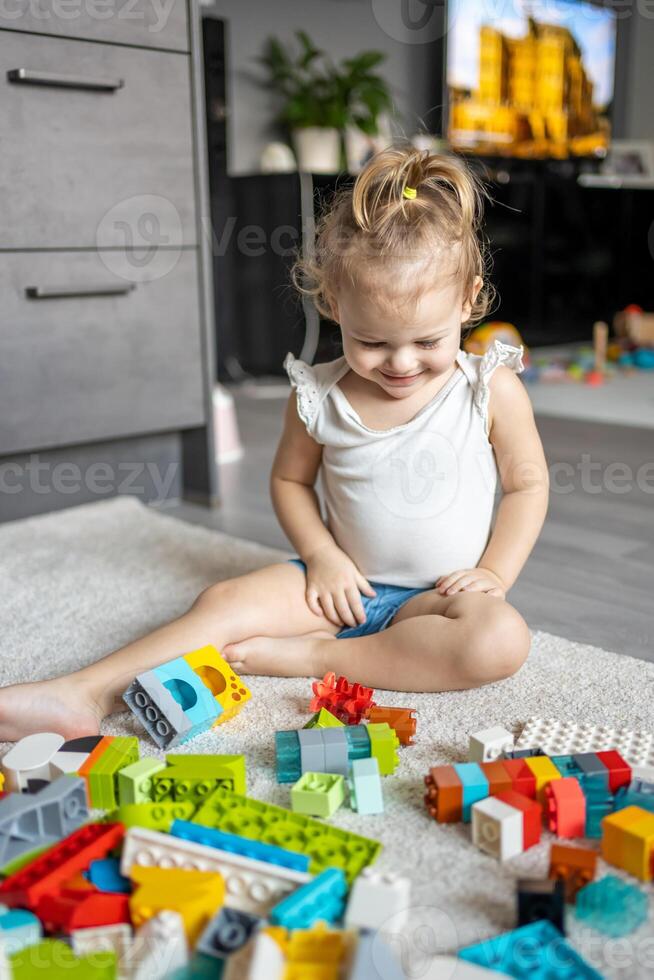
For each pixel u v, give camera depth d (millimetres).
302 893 545
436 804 683
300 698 905
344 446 999
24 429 1516
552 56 4207
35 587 1255
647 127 4703
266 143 3525
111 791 702
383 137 3559
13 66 1389
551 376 3203
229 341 3410
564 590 1249
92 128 1492
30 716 810
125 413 1625
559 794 662
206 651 877
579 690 909
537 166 3738
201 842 607
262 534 1545
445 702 883
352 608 979
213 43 2932
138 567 1334
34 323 1494
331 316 998
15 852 626
